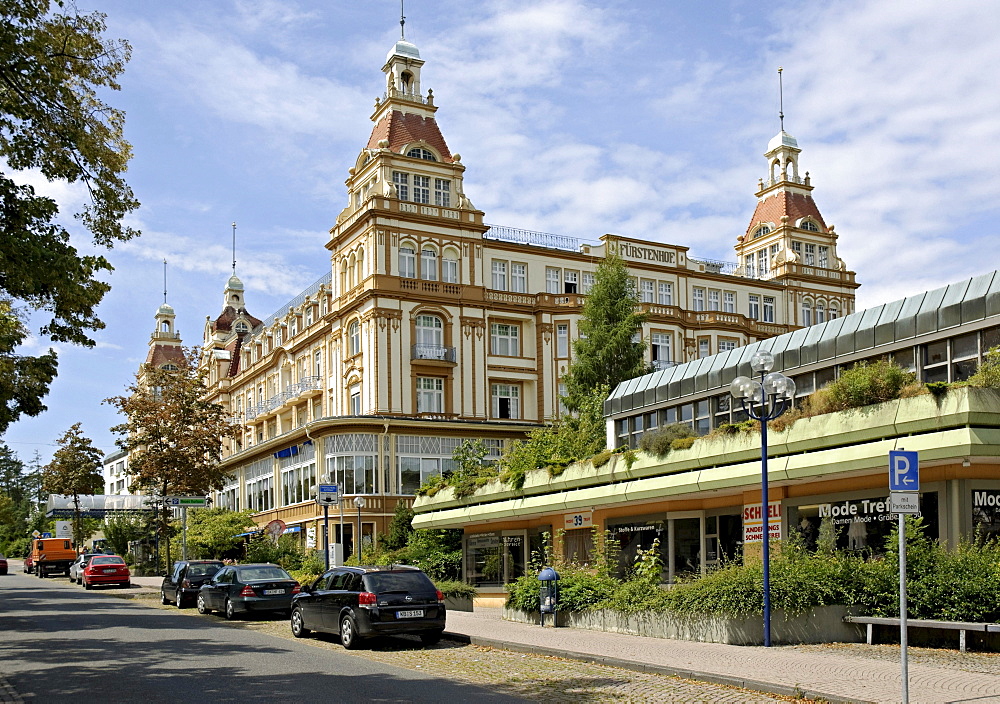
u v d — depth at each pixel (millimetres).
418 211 56844
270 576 26766
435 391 56344
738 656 15555
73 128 17734
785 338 25875
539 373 59094
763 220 74812
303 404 65750
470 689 13422
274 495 61656
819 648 16344
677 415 29391
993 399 17312
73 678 14586
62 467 87625
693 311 65312
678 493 24266
